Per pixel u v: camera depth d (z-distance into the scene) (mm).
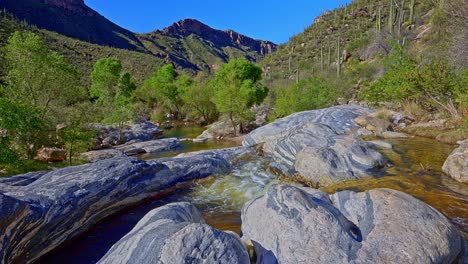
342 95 27594
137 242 4070
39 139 12188
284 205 4684
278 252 4098
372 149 10219
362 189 7887
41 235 5500
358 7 77750
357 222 4461
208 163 10922
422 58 17297
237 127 25312
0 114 9641
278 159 11961
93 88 40750
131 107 26406
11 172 9516
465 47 15945
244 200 8672
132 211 8047
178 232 3816
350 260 3738
